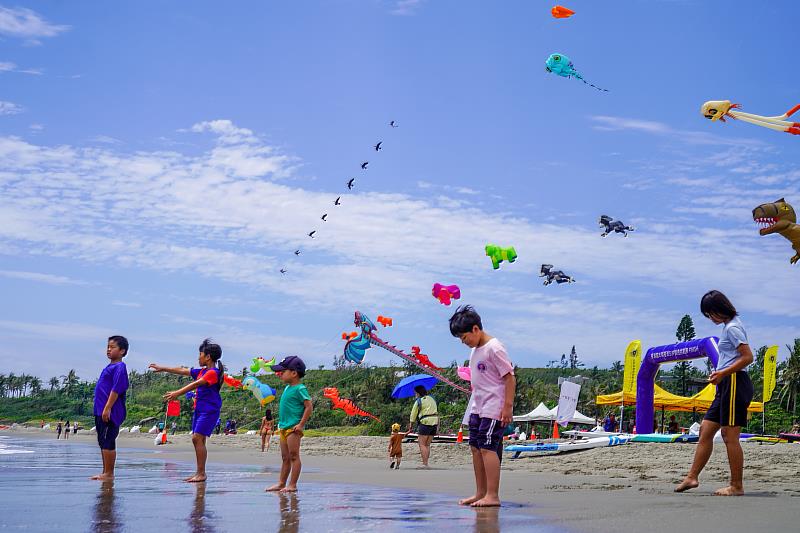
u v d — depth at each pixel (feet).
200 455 27.55
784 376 210.59
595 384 256.11
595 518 15.60
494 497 18.61
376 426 161.79
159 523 14.78
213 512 16.84
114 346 28.45
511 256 52.95
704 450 22.77
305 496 21.71
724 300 22.20
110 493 21.94
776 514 16.17
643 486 26.00
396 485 27.20
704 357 58.39
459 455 59.36
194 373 28.12
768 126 31.09
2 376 504.02
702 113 32.01
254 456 66.08
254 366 93.86
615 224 48.42
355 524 14.67
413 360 81.82
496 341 19.69
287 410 24.34
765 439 49.60
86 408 460.55
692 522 14.83
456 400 181.98
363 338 79.36
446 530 13.71
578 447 48.60
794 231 30.17
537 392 221.66
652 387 63.82
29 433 278.05
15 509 17.19
